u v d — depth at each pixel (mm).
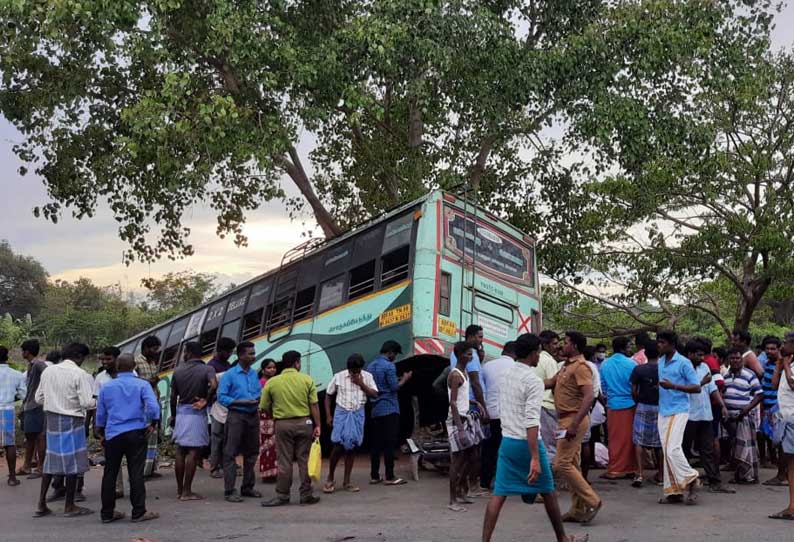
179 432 10500
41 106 17922
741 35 18516
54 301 66250
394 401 11328
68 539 8250
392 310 12266
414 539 7816
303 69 16266
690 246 18953
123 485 11641
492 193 20812
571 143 19125
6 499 11031
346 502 9969
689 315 26125
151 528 8703
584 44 17188
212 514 9406
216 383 10719
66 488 9547
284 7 17516
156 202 19641
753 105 18406
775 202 18578
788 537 7539
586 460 10742
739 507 9180
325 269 14344
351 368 10773
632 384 10656
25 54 16578
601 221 19484
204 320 18531
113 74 18547
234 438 10359
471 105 17812
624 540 7547
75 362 9758
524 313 13281
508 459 6926
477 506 9477
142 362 12164
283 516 9172
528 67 17125
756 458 11164
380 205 21766
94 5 14797
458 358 9648
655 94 18344
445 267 12031
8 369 12555
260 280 16609
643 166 17953
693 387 9266
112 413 9125
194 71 18016
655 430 10469
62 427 9523
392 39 16156
